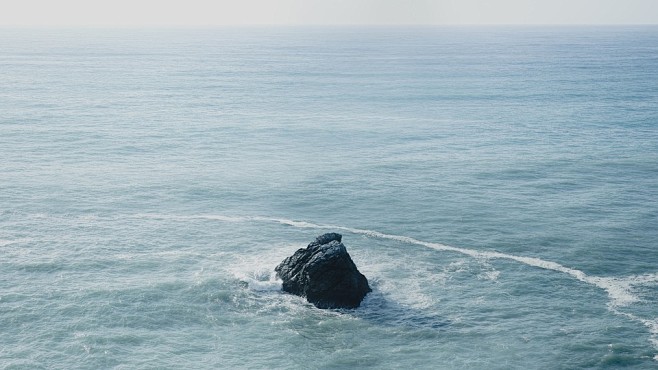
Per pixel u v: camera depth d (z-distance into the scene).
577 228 67.94
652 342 45.97
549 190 81.44
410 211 73.25
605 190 81.44
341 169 91.38
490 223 69.38
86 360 43.09
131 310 49.81
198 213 72.62
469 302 51.97
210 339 46.16
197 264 58.59
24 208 73.25
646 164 93.81
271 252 61.56
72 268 57.38
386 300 52.03
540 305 51.59
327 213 72.75
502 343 45.94
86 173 88.50
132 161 96.00
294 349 45.06
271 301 51.47
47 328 46.91
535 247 63.03
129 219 70.38
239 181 85.19
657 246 63.16
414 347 45.44
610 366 43.22
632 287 54.78
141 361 43.16
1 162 93.31
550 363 43.50
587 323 48.66
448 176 87.69
